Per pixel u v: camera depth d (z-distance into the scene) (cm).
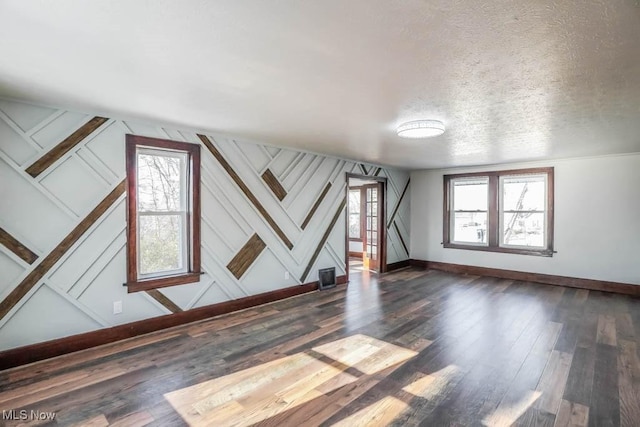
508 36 178
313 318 410
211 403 229
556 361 291
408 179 781
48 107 300
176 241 392
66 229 309
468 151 513
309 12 156
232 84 249
